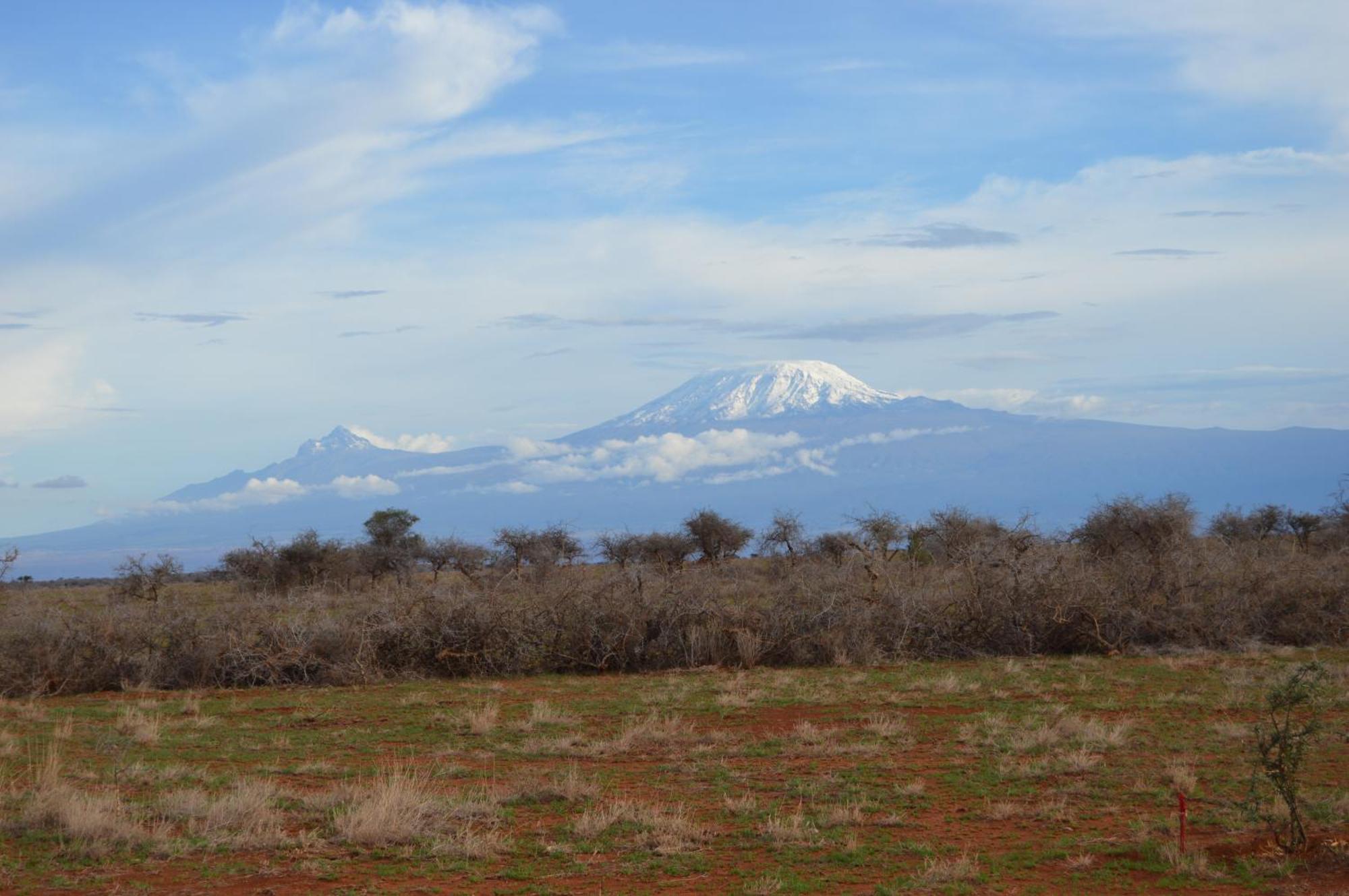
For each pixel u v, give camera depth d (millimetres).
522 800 12148
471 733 17094
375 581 51250
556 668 25359
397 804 10891
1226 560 28781
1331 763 13211
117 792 11867
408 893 9023
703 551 55656
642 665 25422
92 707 20672
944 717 17609
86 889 9125
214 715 19688
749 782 13039
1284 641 26359
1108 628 26156
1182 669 22484
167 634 24484
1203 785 12234
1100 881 9094
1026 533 29906
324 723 18516
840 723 17219
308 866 9680
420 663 25125
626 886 9156
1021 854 9844
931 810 11516
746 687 21578
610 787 12867
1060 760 13500
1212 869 9250
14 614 25328
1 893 8977
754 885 9031
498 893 9008
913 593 26875
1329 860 9250
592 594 26219
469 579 40500
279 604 29125
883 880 9203
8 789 12398
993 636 26188
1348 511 48375
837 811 11148
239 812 11141
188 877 9430
